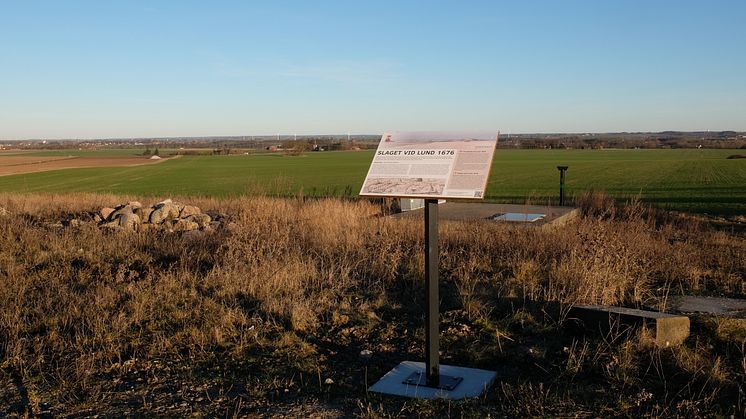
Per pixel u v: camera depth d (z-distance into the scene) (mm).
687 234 13977
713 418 4578
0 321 7086
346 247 10977
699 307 7387
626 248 9297
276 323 7156
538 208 19000
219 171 68375
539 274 8828
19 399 5270
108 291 8133
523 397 4988
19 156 132000
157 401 5180
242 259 9609
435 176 5082
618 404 4859
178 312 7402
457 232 12016
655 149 152000
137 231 13094
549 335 6566
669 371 5477
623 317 6242
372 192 5238
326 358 6148
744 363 5359
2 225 13250
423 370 5691
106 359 6117
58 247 10953
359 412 4887
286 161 94938
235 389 5406
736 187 38312
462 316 7215
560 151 143250
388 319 7379
